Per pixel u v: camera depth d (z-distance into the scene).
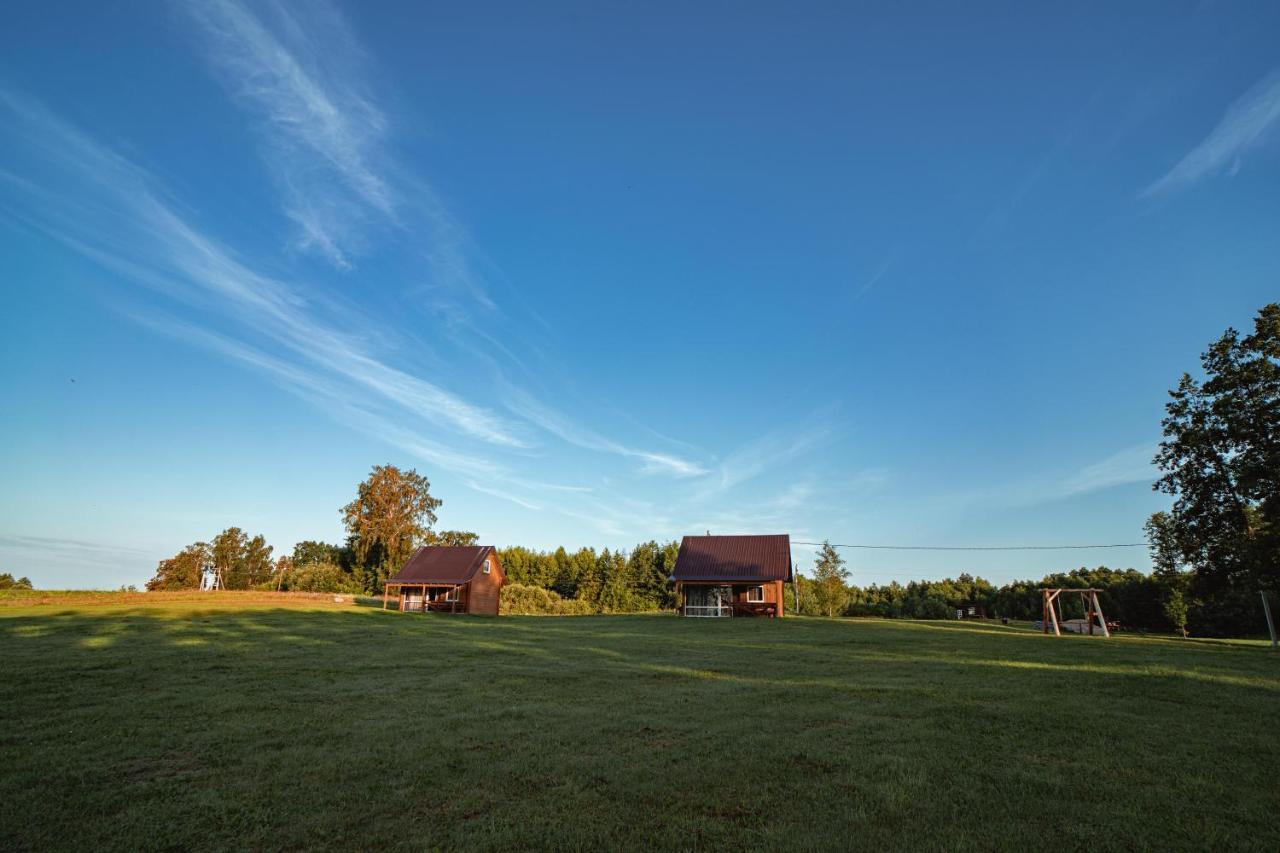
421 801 6.27
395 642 21.84
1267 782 6.92
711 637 26.02
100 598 35.62
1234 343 28.25
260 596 43.75
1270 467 25.69
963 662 17.59
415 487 63.81
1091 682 13.66
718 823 5.73
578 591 76.50
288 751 7.97
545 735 8.84
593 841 5.34
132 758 7.64
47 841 5.29
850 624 34.84
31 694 11.45
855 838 5.41
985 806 6.17
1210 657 19.31
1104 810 6.08
